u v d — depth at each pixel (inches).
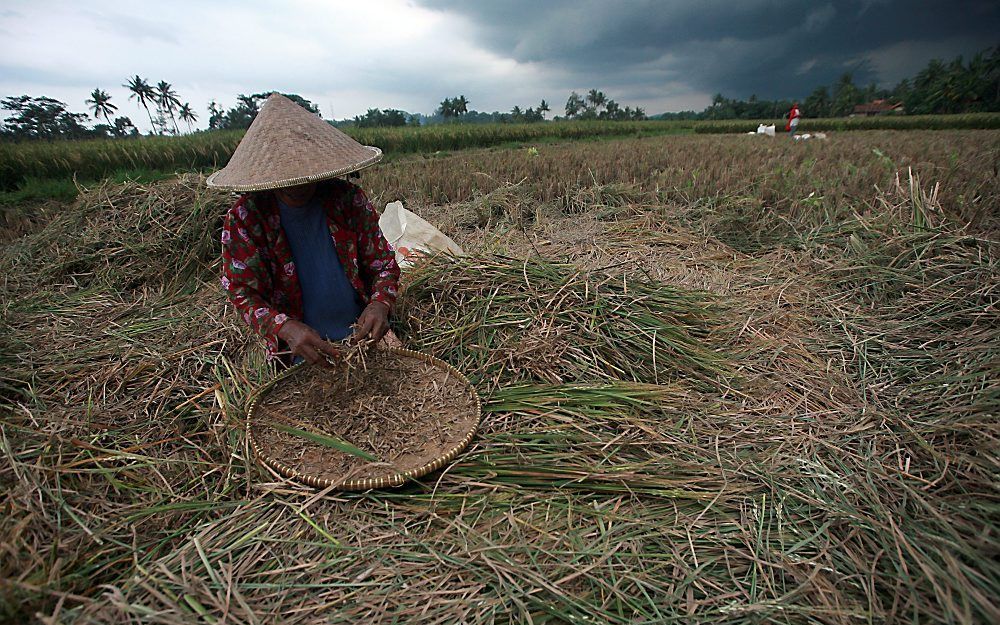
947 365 103.9
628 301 119.6
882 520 71.3
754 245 185.8
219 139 551.8
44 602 57.3
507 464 81.7
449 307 122.3
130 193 178.4
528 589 63.6
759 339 119.7
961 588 58.1
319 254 99.8
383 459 79.2
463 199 283.9
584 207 238.4
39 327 124.9
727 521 73.7
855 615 59.8
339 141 88.4
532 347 106.3
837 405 98.5
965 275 130.3
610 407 94.7
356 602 61.9
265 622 58.8
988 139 575.8
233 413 91.0
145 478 79.5
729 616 60.9
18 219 249.9
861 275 145.1
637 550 68.9
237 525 71.6
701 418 94.7
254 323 91.2
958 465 78.5
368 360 92.8
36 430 85.3
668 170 300.0
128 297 148.3
